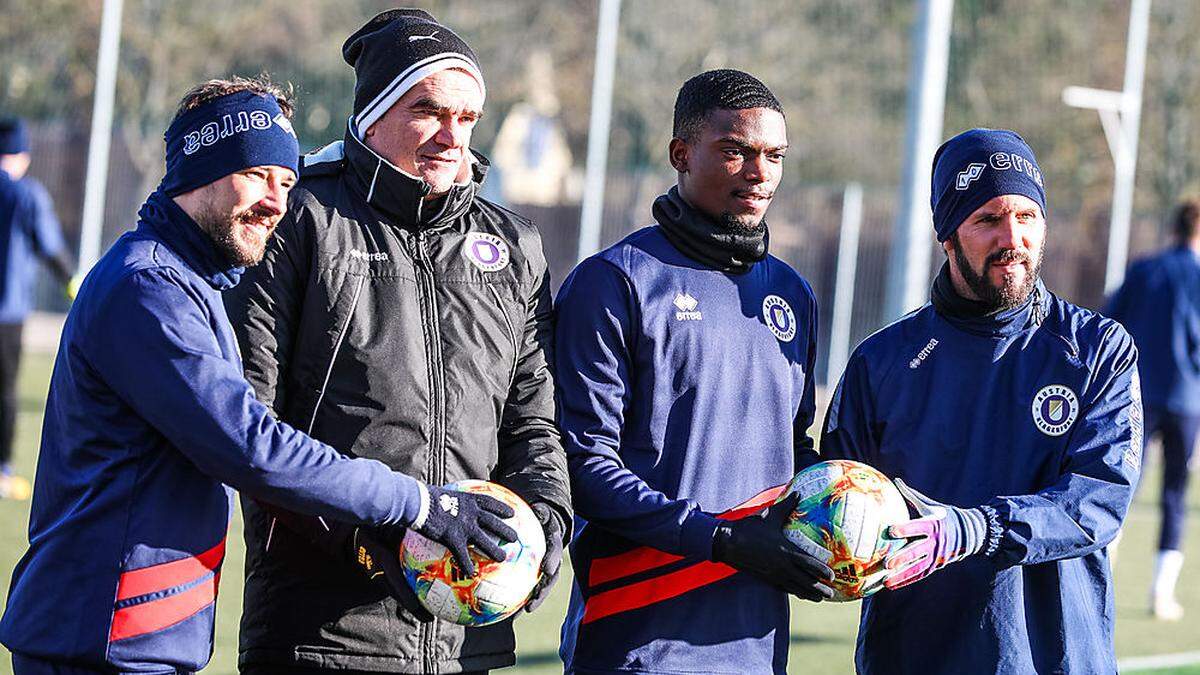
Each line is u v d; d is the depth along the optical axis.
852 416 16.11
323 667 14.11
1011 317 15.47
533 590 14.12
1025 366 15.51
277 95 13.70
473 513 13.59
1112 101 78.94
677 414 15.16
